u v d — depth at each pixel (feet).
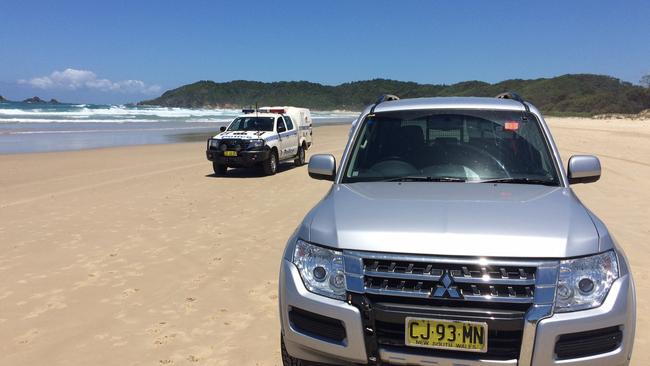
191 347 13.29
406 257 8.78
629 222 26.23
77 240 23.61
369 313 8.82
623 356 8.68
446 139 13.58
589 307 8.55
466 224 9.18
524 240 8.68
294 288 9.64
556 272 8.48
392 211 9.99
